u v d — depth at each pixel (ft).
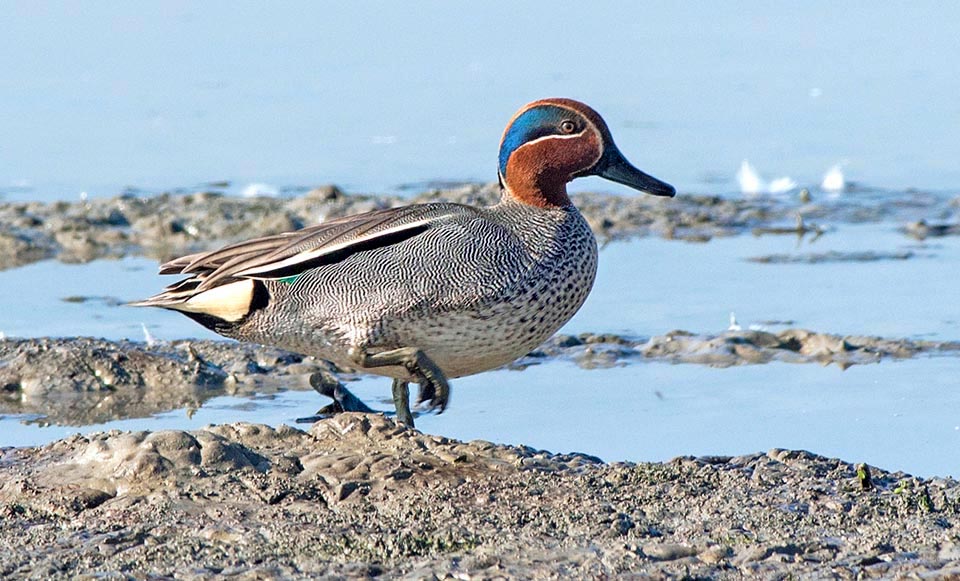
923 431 38.17
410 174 80.02
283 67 107.34
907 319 50.90
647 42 114.11
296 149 86.12
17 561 27.45
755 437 37.91
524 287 35.60
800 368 45.52
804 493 30.48
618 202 72.90
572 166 38.06
